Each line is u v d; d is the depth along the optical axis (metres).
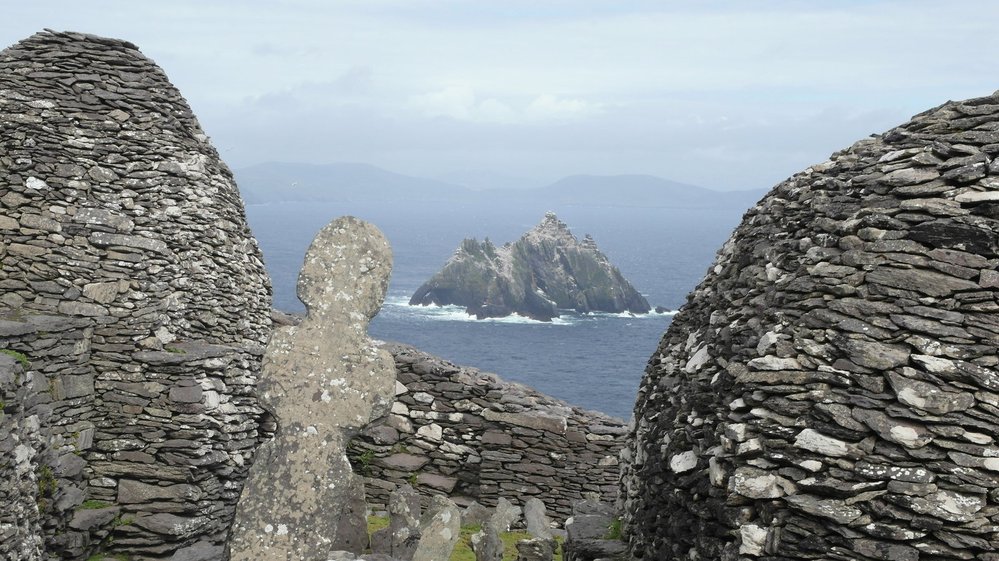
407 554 13.98
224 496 17.05
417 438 20.12
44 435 14.88
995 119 9.83
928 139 10.03
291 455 9.37
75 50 17.83
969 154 9.49
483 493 19.75
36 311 16.56
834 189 10.58
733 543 8.57
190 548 16.05
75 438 15.95
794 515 8.20
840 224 9.71
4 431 12.73
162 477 16.39
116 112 17.77
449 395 20.03
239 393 17.59
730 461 8.76
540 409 19.98
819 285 9.12
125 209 17.45
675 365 12.56
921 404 8.09
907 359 8.36
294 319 20.45
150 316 17.02
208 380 16.94
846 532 7.93
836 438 8.20
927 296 8.66
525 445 19.77
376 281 9.68
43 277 16.73
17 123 17.19
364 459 20.05
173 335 17.33
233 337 18.42
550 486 19.62
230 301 18.42
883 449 8.07
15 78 17.42
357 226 9.73
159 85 18.25
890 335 8.52
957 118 10.14
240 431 17.42
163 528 15.95
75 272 16.88
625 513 12.88
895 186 9.62
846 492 8.02
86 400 16.33
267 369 9.48
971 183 9.23
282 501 9.30
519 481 19.70
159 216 17.61
